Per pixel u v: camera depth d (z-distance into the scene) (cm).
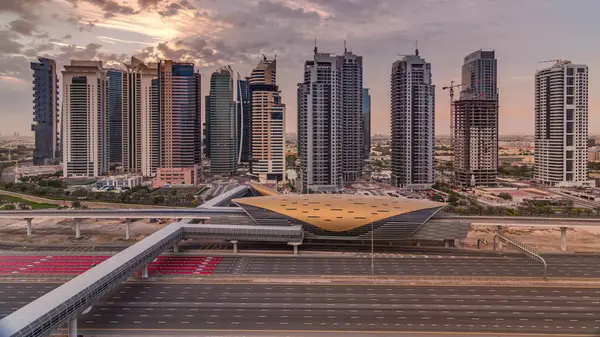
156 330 12975
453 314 14288
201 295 15862
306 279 17650
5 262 19762
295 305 14988
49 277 17462
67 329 12962
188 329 13075
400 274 18362
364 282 17362
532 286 16962
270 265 19712
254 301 15338
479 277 17675
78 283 13138
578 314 14312
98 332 12794
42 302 11606
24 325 10219
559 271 18862
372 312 14425
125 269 15288
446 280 17450
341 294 16062
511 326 13425
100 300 15250
